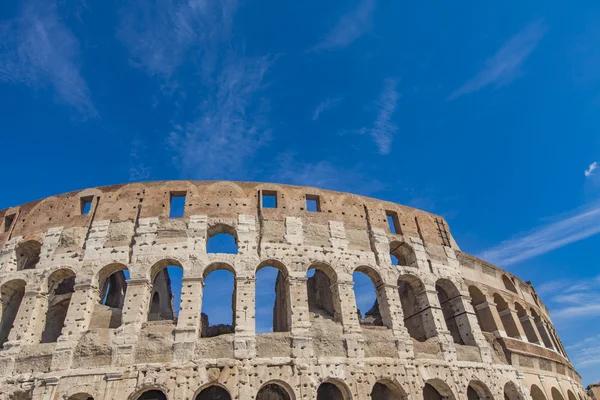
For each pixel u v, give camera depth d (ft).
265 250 134.41
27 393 110.01
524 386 146.41
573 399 175.42
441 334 139.13
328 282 158.40
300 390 111.65
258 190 149.28
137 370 108.47
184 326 116.26
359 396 115.34
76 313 119.03
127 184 147.13
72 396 105.29
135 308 118.93
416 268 152.05
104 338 113.91
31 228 141.38
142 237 132.16
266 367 113.09
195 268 126.72
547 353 174.50
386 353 126.52
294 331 120.88
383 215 160.86
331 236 144.87
